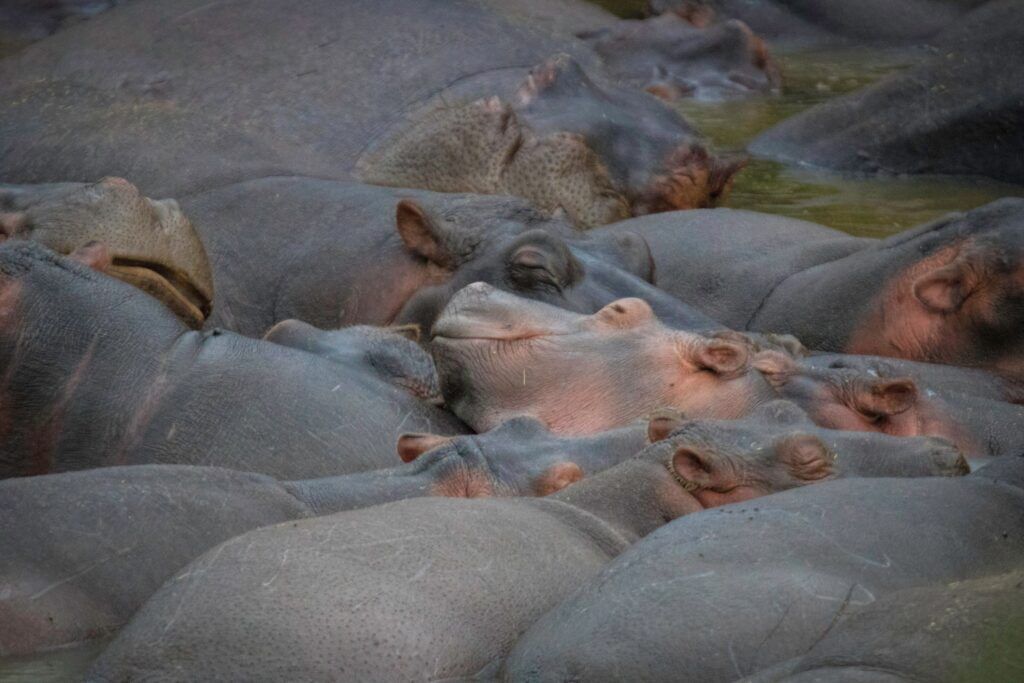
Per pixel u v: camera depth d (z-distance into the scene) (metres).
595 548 18.92
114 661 16.31
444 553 17.39
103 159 35.97
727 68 56.94
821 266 32.62
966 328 30.02
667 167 38.53
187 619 16.39
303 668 15.98
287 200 33.31
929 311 30.22
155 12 41.41
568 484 21.20
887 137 47.38
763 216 35.38
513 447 22.05
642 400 24.66
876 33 65.25
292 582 16.62
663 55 56.94
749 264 33.22
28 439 23.31
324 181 34.09
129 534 19.22
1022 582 15.08
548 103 38.69
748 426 20.92
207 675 15.94
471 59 40.88
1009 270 29.52
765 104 55.06
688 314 28.70
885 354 30.61
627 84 42.72
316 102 38.59
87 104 38.19
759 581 16.16
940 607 14.93
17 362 23.58
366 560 17.06
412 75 39.84
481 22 42.38
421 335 30.03
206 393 23.64
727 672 15.47
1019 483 18.50
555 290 28.84
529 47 42.28
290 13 41.06
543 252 29.05
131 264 26.78
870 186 45.38
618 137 38.56
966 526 17.47
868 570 16.55
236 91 38.53
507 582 17.42
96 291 24.38
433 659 16.39
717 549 16.72
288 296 31.56
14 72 40.06
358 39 40.62
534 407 24.77
